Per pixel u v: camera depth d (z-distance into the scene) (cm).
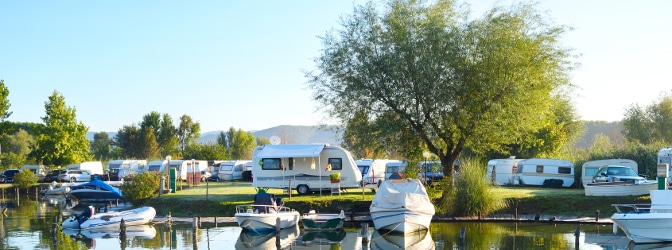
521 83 2845
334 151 3538
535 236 2431
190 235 2589
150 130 9162
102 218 2830
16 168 6744
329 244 2344
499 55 2828
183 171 5266
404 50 2889
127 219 2872
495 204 2989
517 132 2953
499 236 2433
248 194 3588
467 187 2952
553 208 3056
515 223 2830
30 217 3397
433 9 3008
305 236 2567
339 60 2997
